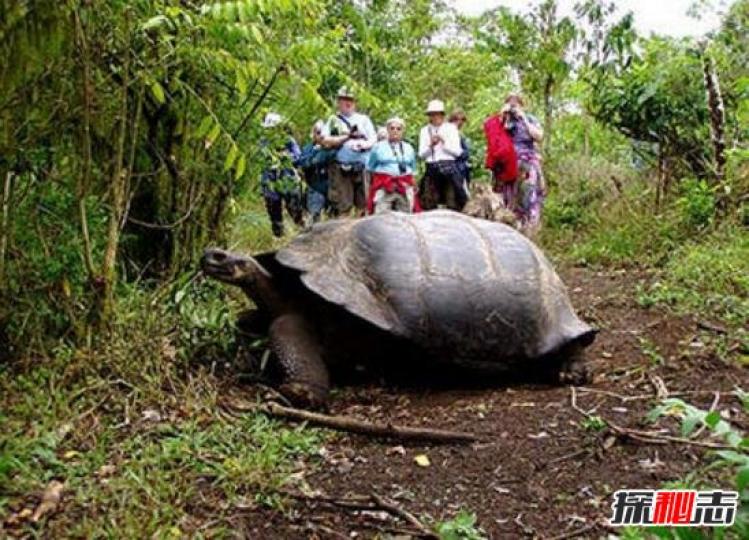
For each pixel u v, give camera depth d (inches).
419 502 132.3
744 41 422.6
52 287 174.9
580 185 458.9
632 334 227.1
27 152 169.3
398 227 184.1
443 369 179.6
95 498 126.6
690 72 379.9
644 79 384.5
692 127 382.0
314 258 179.2
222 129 182.9
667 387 182.1
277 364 180.5
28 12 157.2
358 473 141.7
